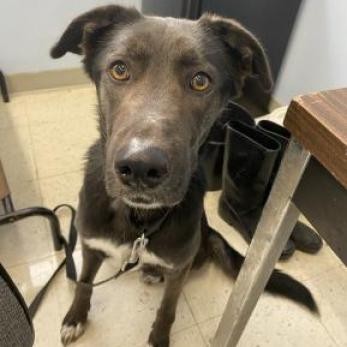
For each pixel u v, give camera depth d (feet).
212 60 2.75
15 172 5.38
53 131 6.15
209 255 4.60
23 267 4.28
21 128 6.13
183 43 2.60
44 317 3.90
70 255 4.15
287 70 6.69
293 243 4.82
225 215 5.17
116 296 4.17
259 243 2.25
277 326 4.11
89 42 2.95
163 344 3.72
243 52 2.91
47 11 6.30
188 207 3.14
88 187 3.21
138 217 3.07
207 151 4.89
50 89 7.04
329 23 5.71
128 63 2.61
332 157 1.38
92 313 4.00
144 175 2.25
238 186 4.83
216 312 4.17
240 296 2.65
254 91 6.56
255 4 5.67
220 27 2.89
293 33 6.41
